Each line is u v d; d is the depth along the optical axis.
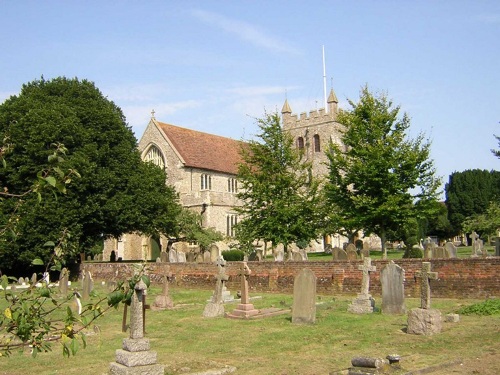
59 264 6.89
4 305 21.56
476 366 10.22
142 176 44.94
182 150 59.91
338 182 37.19
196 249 53.47
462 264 21.02
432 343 12.70
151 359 9.81
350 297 23.33
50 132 38.09
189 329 16.16
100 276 37.69
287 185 39.97
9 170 37.44
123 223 42.69
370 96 36.75
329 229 42.75
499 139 43.16
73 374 10.87
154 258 59.50
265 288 27.16
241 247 42.00
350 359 11.35
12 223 7.15
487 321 15.58
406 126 36.62
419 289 21.94
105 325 17.44
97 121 43.31
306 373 10.29
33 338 6.22
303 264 25.81
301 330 15.20
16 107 40.34
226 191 62.84
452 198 75.38
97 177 40.12
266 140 40.66
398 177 34.78
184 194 57.12
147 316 19.30
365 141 36.50
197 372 10.44
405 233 44.84
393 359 9.73
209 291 29.06
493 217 50.12
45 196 36.47
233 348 13.05
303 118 69.31
